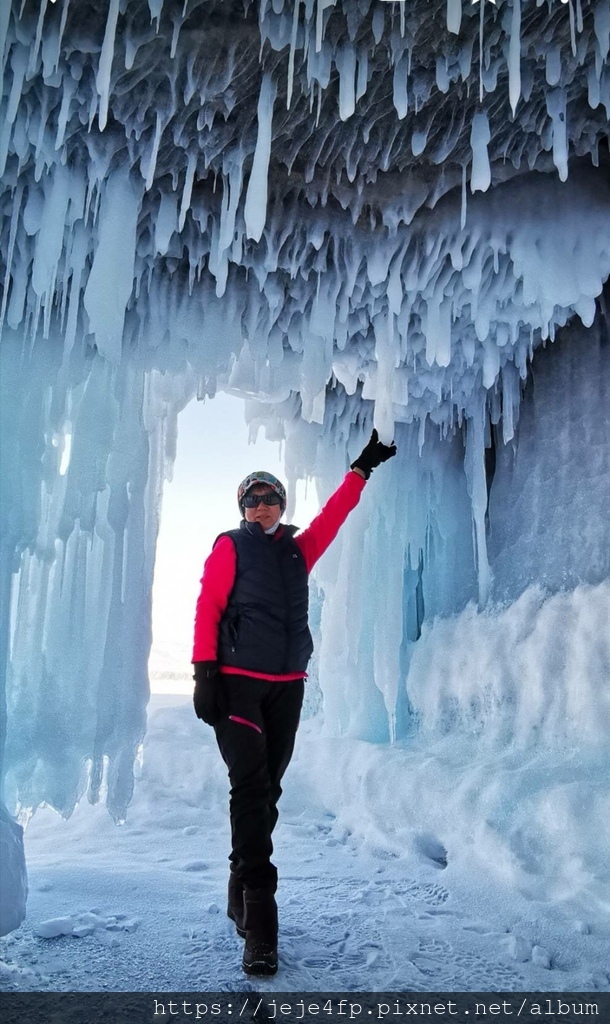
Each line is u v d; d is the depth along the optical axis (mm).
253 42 2164
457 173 2943
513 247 3182
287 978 1857
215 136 2594
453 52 2230
